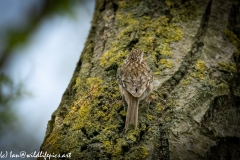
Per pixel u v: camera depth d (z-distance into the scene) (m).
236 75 8.80
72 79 8.86
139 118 7.42
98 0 11.16
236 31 9.86
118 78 8.14
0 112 10.20
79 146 7.06
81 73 8.76
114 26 9.73
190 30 9.45
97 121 7.44
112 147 6.95
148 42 9.06
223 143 7.57
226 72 8.59
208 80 8.25
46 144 7.50
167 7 9.99
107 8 10.48
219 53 9.01
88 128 7.32
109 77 8.44
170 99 7.82
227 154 7.59
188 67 8.56
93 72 8.67
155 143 7.04
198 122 7.48
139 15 9.85
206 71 8.48
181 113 7.52
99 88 8.14
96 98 7.91
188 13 9.88
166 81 8.19
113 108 7.65
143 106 7.73
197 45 9.16
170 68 8.44
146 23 9.59
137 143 7.04
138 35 9.26
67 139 7.27
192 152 7.06
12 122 10.37
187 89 8.02
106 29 9.79
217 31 9.55
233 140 7.66
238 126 7.82
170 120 7.39
